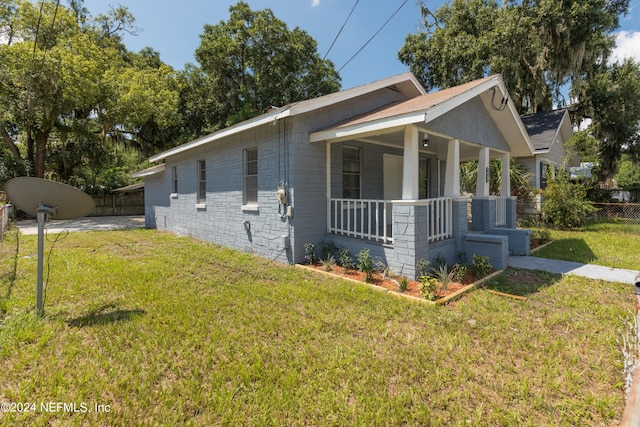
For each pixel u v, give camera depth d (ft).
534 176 40.93
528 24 43.88
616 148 59.36
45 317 11.16
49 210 11.27
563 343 9.91
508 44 44.37
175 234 35.58
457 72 52.19
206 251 24.70
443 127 18.65
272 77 69.97
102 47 61.67
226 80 71.87
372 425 6.55
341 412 6.90
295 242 19.81
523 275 17.71
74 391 7.38
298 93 72.59
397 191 28.07
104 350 9.15
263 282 16.31
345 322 11.39
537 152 39.06
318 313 12.14
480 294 14.57
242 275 17.63
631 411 3.75
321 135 19.72
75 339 9.75
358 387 7.68
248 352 9.21
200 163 31.50
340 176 23.08
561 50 46.52
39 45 45.42
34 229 40.65
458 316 12.01
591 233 33.04
